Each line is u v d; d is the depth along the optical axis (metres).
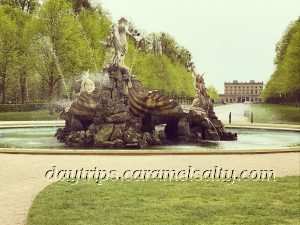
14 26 61.59
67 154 20.92
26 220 9.80
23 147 25.52
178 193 12.86
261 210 10.99
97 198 12.05
